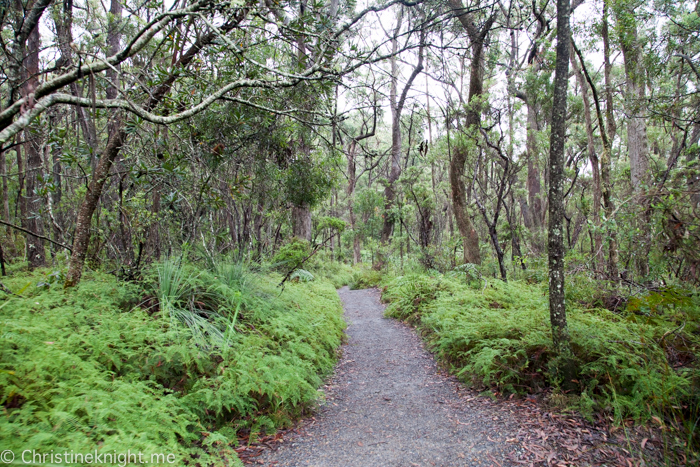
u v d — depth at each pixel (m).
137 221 5.57
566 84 3.90
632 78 7.99
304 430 3.67
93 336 3.37
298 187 10.04
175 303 4.74
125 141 5.17
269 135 7.89
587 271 5.91
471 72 10.76
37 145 7.75
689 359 4.29
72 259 4.80
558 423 3.53
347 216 30.72
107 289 4.64
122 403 2.62
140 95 5.20
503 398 4.21
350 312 10.46
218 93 3.82
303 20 4.78
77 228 4.84
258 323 5.18
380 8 4.76
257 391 3.60
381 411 4.12
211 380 3.47
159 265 5.31
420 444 3.35
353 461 3.08
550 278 4.15
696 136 10.36
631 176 10.00
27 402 2.42
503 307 6.99
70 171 9.15
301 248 12.62
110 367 3.21
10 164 13.67
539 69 9.14
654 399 3.44
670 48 7.59
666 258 5.32
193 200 6.33
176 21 4.57
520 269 11.20
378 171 25.62
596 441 3.21
